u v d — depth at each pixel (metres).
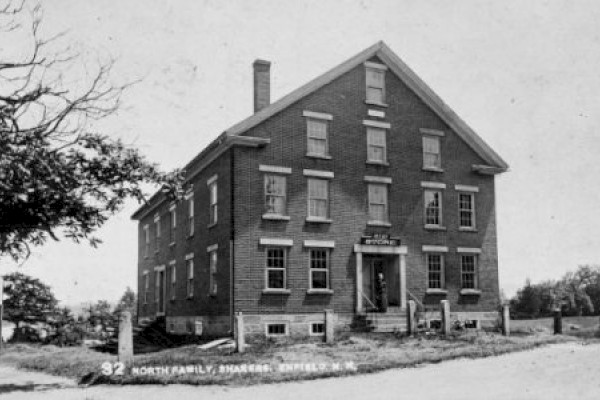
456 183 30.42
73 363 20.39
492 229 31.08
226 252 25.50
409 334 24.16
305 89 26.89
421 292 28.58
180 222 32.94
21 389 15.20
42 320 38.41
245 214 25.36
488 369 15.70
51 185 14.81
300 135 26.91
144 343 29.06
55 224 16.03
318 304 26.19
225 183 26.09
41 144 14.74
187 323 30.52
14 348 31.05
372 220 28.11
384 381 14.33
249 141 25.56
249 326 24.69
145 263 41.75
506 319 24.47
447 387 13.18
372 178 28.17
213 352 20.67
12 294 38.56
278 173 26.20
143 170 16.75
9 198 14.25
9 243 16.53
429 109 30.28
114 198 16.45
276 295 25.45
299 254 26.19
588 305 66.50
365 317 26.69
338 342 22.31
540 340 21.89
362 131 28.38
